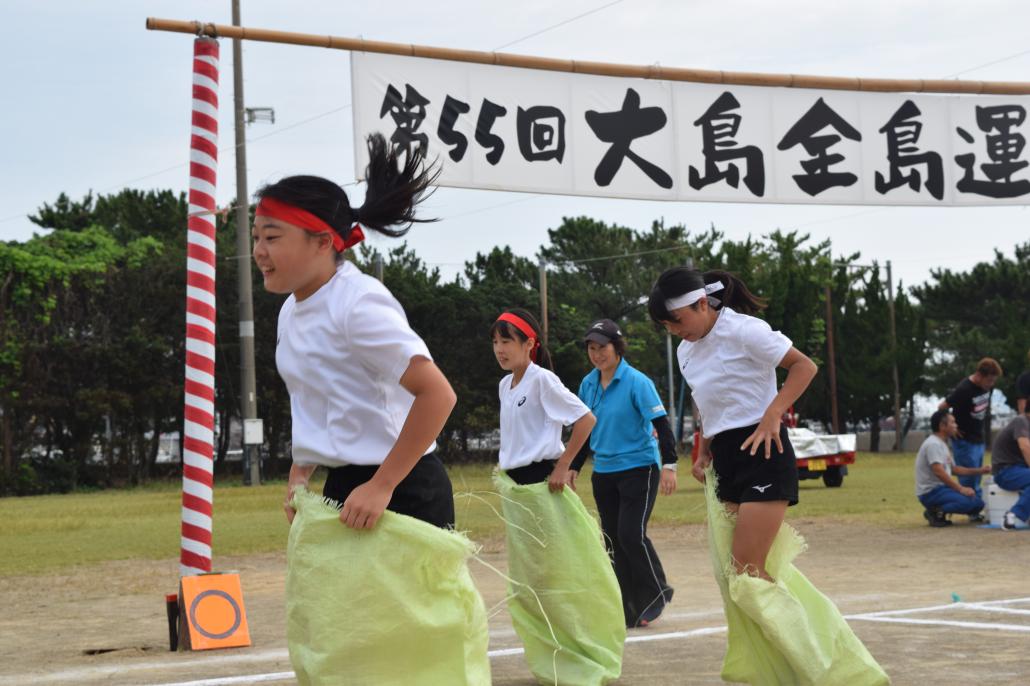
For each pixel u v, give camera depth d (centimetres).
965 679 513
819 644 438
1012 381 4981
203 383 700
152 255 3691
